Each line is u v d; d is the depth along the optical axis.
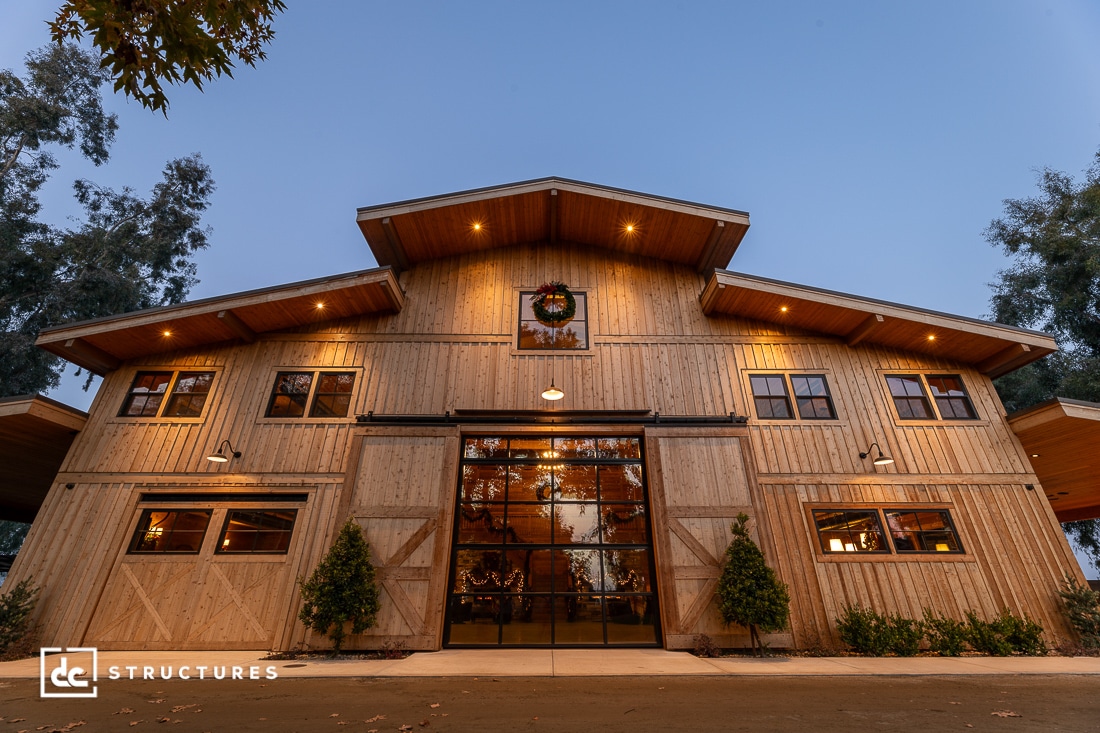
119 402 9.27
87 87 19.72
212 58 3.47
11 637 7.18
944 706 4.72
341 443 9.00
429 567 8.05
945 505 8.62
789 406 9.50
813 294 9.47
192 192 24.88
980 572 8.15
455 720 4.27
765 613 7.28
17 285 16.58
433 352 9.98
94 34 3.20
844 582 8.07
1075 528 19.23
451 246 11.29
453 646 7.76
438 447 8.95
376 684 5.64
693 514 8.45
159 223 22.75
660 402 9.52
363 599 7.45
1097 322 16.62
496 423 9.23
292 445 8.97
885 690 5.38
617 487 8.94
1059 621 7.81
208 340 9.77
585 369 9.85
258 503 8.55
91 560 8.04
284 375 9.66
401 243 10.86
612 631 7.98
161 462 8.77
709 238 10.80
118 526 8.28
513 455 9.18
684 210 10.45
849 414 9.39
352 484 8.59
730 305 10.20
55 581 7.87
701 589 7.94
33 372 16.98
